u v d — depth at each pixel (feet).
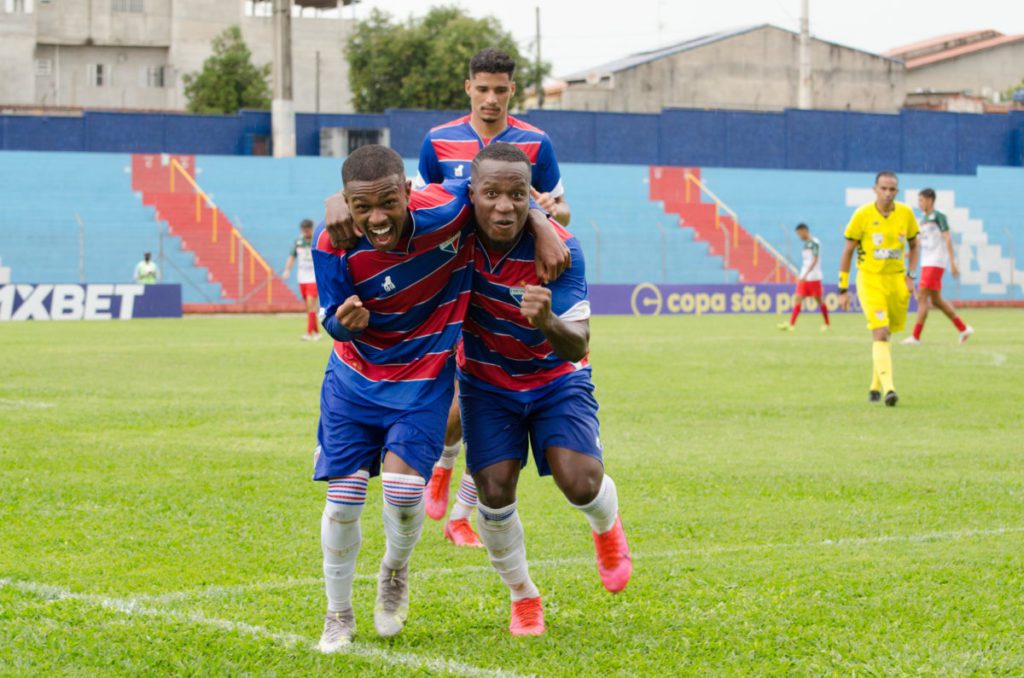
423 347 16.15
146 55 253.24
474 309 16.67
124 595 18.35
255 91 228.43
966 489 27.58
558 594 18.56
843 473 29.73
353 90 218.38
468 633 16.56
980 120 187.32
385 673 14.74
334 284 15.72
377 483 28.35
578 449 16.88
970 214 169.48
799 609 17.44
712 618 17.08
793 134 178.29
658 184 158.92
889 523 23.98
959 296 164.04
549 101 235.40
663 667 14.96
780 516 24.67
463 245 16.10
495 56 24.44
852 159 181.06
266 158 146.82
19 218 134.31
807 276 95.09
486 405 16.94
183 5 250.16
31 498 25.82
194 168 144.66
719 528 23.50
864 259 44.96
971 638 16.01
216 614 17.31
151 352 69.05
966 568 19.85
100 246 132.36
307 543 22.12
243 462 30.83
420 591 18.83
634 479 28.94
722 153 175.32
